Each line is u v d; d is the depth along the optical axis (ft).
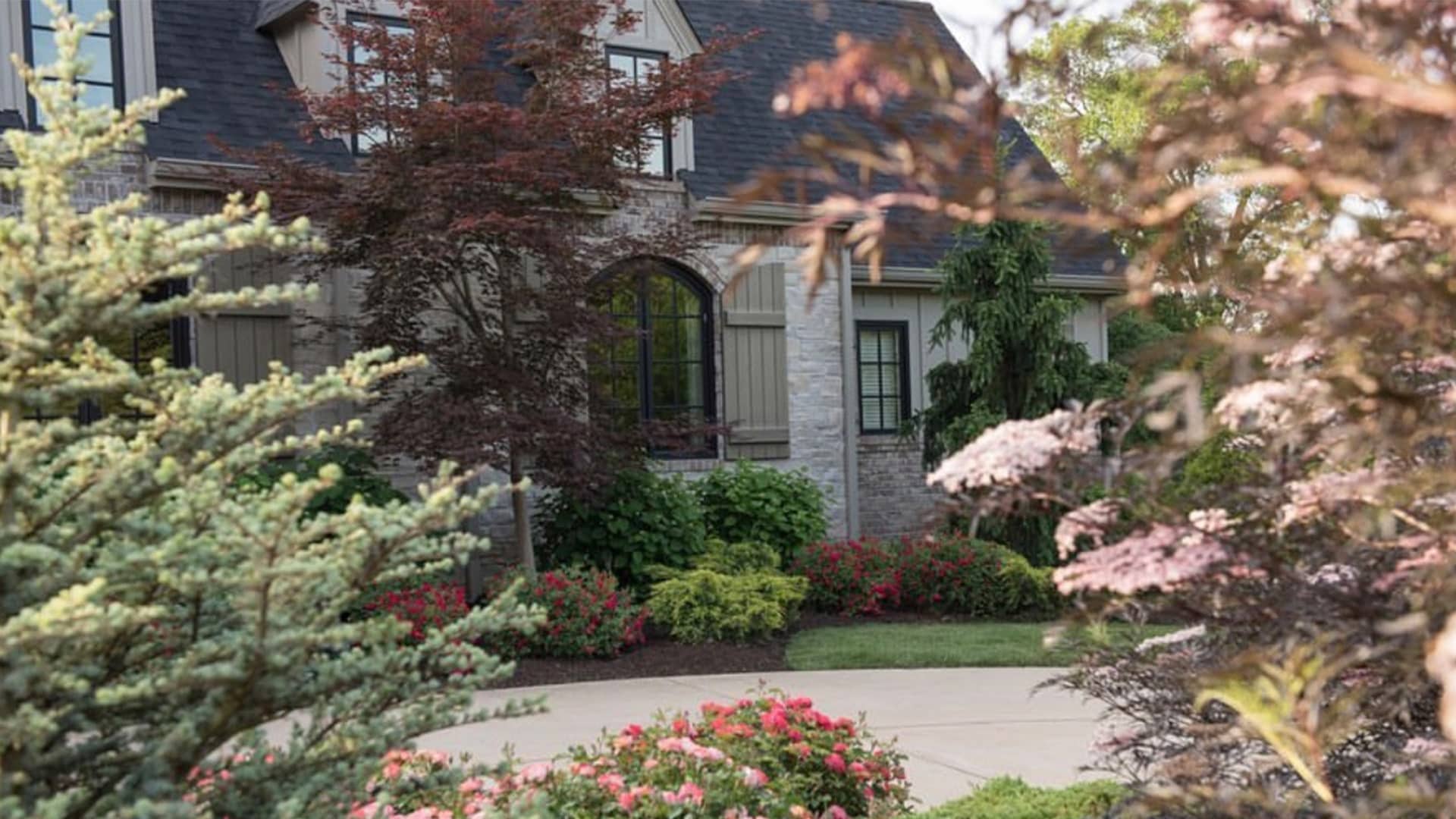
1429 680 6.98
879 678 30.09
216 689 7.78
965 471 6.52
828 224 5.39
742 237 45.32
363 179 33.68
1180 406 5.59
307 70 39.14
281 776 8.20
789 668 31.58
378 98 33.99
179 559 7.75
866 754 17.39
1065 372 44.65
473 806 13.46
